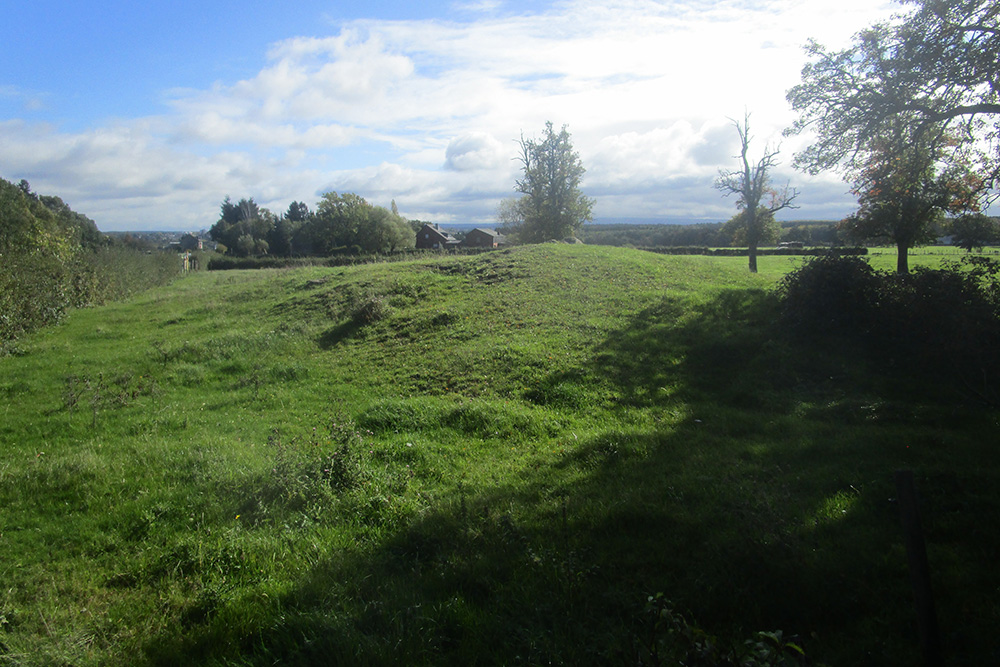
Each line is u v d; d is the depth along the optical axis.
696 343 11.65
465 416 8.80
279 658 3.66
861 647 3.54
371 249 70.00
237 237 85.75
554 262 20.12
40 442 8.59
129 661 3.78
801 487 5.85
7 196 29.48
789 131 15.97
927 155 15.30
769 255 50.53
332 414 9.63
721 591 4.07
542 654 3.53
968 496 5.25
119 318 19.98
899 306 10.80
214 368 13.27
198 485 6.55
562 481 6.39
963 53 12.27
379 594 4.25
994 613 3.70
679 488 5.92
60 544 5.48
